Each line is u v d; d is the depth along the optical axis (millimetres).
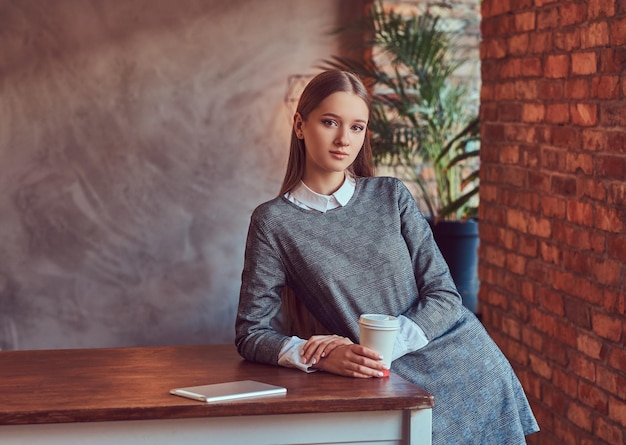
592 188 2924
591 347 2951
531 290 3400
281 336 2033
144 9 4926
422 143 4512
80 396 1733
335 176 2137
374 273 2098
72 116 4918
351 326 2055
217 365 2023
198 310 5145
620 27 2721
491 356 2160
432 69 4469
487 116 3803
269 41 5039
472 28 4930
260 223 2090
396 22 4480
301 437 1754
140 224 5039
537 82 3311
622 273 2750
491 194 3773
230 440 1730
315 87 2055
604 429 2875
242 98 5051
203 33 4988
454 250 4395
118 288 5055
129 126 4973
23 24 4832
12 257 4945
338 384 1845
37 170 4922
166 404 1674
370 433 1774
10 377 1896
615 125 2771
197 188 5074
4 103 4855
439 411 2074
